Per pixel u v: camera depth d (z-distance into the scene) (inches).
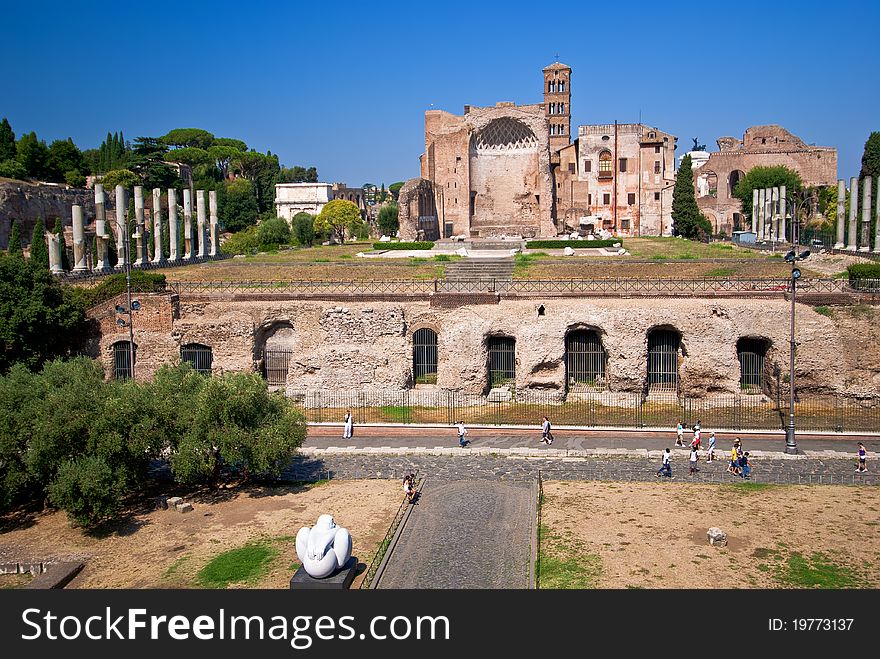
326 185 7608.3
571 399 2266.2
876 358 2210.9
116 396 1576.0
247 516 1481.3
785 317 2212.1
